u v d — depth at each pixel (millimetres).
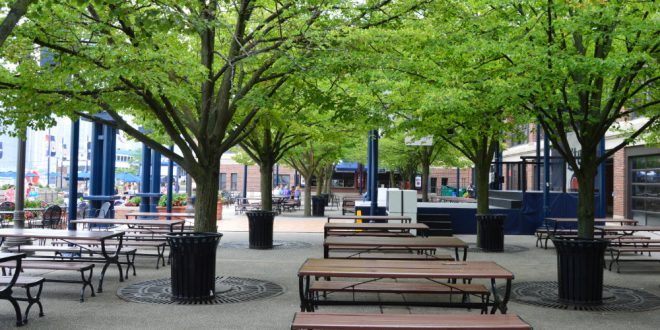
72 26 8062
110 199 15938
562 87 9023
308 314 4898
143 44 7703
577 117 9211
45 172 80812
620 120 26188
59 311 7914
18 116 8875
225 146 9672
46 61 9953
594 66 8273
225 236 18906
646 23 8312
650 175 25141
